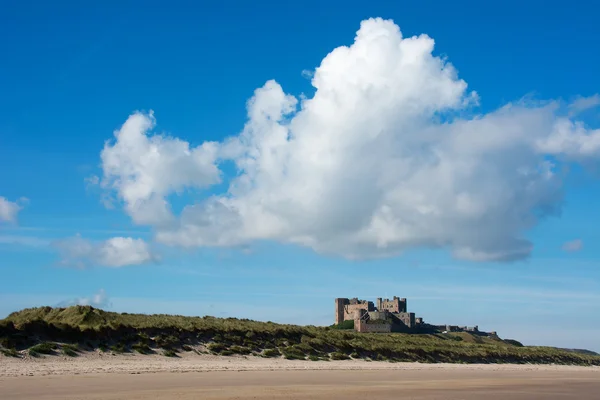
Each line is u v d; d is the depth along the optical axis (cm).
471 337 18925
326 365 6681
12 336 5353
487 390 4697
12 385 3816
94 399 3316
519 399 4106
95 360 5444
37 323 5650
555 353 12075
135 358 5753
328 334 8438
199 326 6962
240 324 7644
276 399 3588
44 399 3262
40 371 4625
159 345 6228
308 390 4159
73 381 4147
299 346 7362
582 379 6700
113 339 6031
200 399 3450
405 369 7056
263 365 6184
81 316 6356
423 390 4484
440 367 7794
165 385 4138
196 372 5291
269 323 8256
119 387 3916
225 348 6675
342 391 4162
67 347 5522
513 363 10181
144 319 6838
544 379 6431
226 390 3966
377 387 4594
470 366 8394
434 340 11544
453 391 4488
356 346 8031
